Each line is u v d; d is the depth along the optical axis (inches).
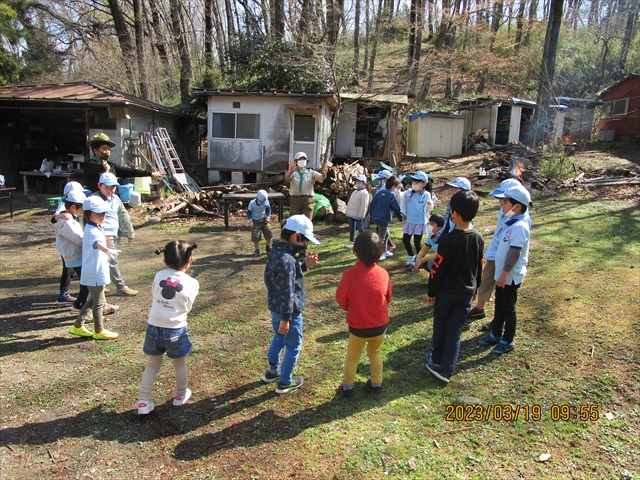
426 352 157.3
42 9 914.1
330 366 149.2
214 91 570.9
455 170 638.5
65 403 130.2
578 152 671.8
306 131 589.0
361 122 787.4
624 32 1117.1
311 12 743.7
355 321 122.3
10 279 246.8
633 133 767.1
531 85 1026.7
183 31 876.0
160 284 121.6
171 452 109.4
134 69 825.5
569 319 175.3
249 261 282.8
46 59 946.7
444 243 133.2
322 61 624.1
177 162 549.6
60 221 185.9
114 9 781.3
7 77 719.1
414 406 126.3
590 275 222.7
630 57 1034.7
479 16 1015.6
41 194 527.5
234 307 205.0
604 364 143.6
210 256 294.7
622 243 279.3
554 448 109.3
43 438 115.0
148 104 565.6
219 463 105.3
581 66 1019.3
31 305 207.6
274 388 137.1
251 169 595.8
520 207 146.0
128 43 802.8
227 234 359.3
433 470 102.0
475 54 863.1
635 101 767.1
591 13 1217.4
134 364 152.8
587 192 445.7
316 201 401.4
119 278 218.7
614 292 197.8
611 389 131.0
